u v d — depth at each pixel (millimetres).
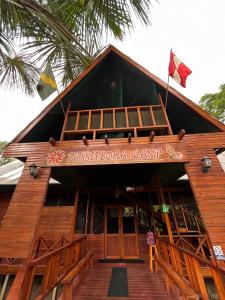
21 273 3592
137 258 7859
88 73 6012
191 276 4352
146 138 5172
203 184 4473
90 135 7004
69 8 3879
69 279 3979
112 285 5270
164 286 5172
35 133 6168
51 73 5047
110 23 3918
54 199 9336
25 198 4605
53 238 7602
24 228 4250
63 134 5707
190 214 8445
